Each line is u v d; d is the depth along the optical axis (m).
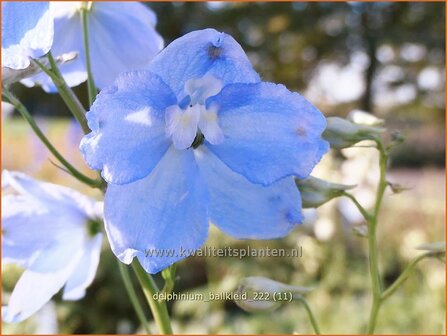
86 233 0.11
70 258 0.11
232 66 0.08
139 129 0.08
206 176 0.09
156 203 0.08
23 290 0.11
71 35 0.12
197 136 0.09
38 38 0.08
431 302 0.32
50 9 0.08
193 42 0.08
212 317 0.32
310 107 0.08
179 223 0.08
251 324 0.32
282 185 0.09
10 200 0.11
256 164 0.08
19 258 0.11
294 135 0.08
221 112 0.08
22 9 0.08
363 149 0.30
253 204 0.09
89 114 0.07
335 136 0.10
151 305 0.10
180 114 0.08
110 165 0.07
